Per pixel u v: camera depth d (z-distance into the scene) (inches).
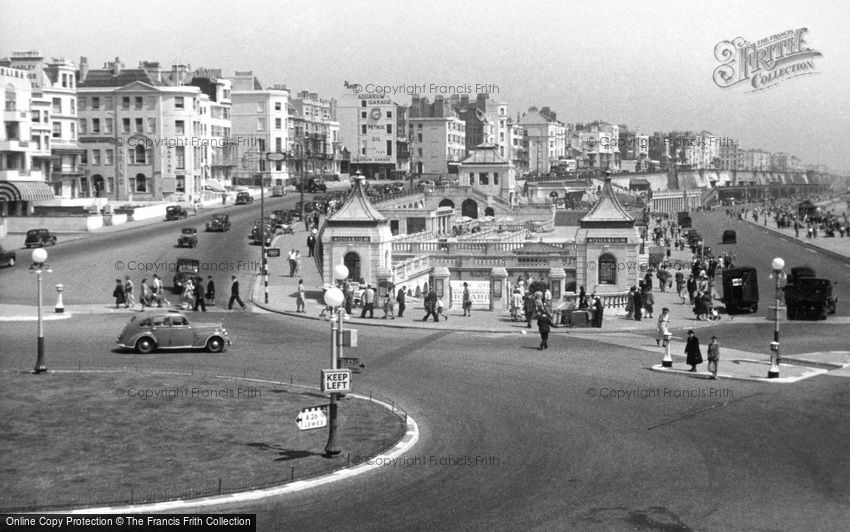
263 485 898.1
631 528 810.2
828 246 4264.3
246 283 2517.2
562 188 7249.0
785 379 1414.9
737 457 1010.7
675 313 2225.6
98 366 1430.9
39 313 1362.0
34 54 4751.5
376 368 1464.1
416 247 2896.2
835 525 821.9
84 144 5221.5
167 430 1067.3
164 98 5211.6
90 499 847.7
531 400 1258.6
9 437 1027.3
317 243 2866.6
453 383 1360.7
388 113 7711.6
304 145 7022.6
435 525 813.2
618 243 2485.2
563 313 1967.3
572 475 948.0
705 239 4884.4
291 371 1425.9
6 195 3801.7
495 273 2412.6
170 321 1577.3
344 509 847.1
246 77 6614.2
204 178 5546.3
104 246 3125.0
